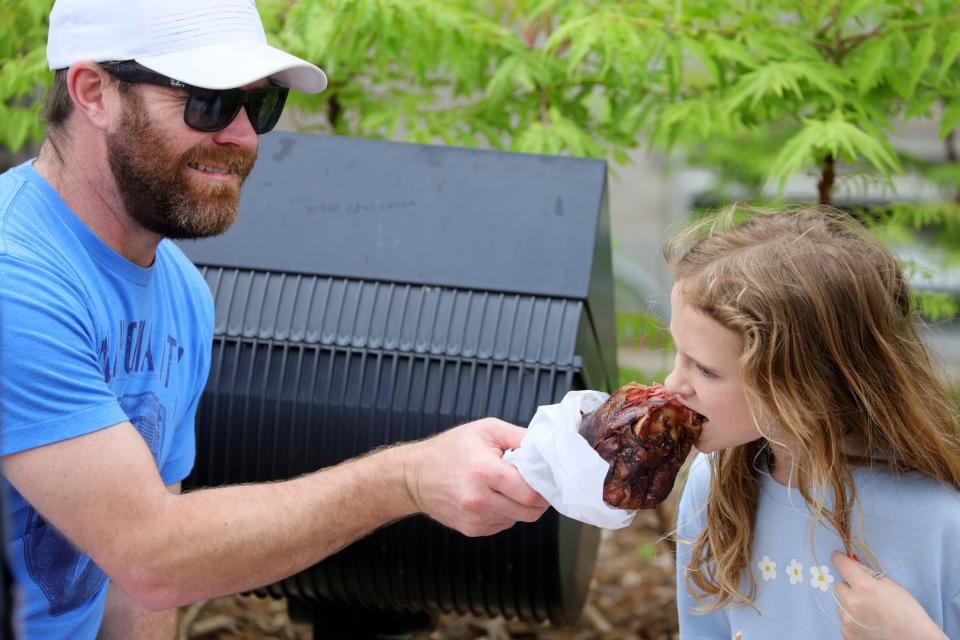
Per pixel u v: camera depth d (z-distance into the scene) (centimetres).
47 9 305
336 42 300
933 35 280
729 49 289
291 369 227
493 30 310
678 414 159
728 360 156
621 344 373
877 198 412
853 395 162
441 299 225
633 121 323
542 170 236
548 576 225
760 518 176
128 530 166
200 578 170
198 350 215
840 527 164
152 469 170
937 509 164
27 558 182
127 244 188
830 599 169
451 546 227
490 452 166
